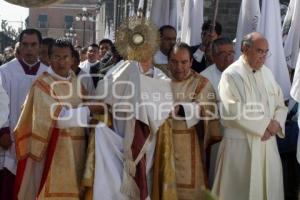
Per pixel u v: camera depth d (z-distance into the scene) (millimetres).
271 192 5309
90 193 5160
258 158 5242
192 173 5359
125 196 5156
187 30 8062
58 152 5148
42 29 53344
